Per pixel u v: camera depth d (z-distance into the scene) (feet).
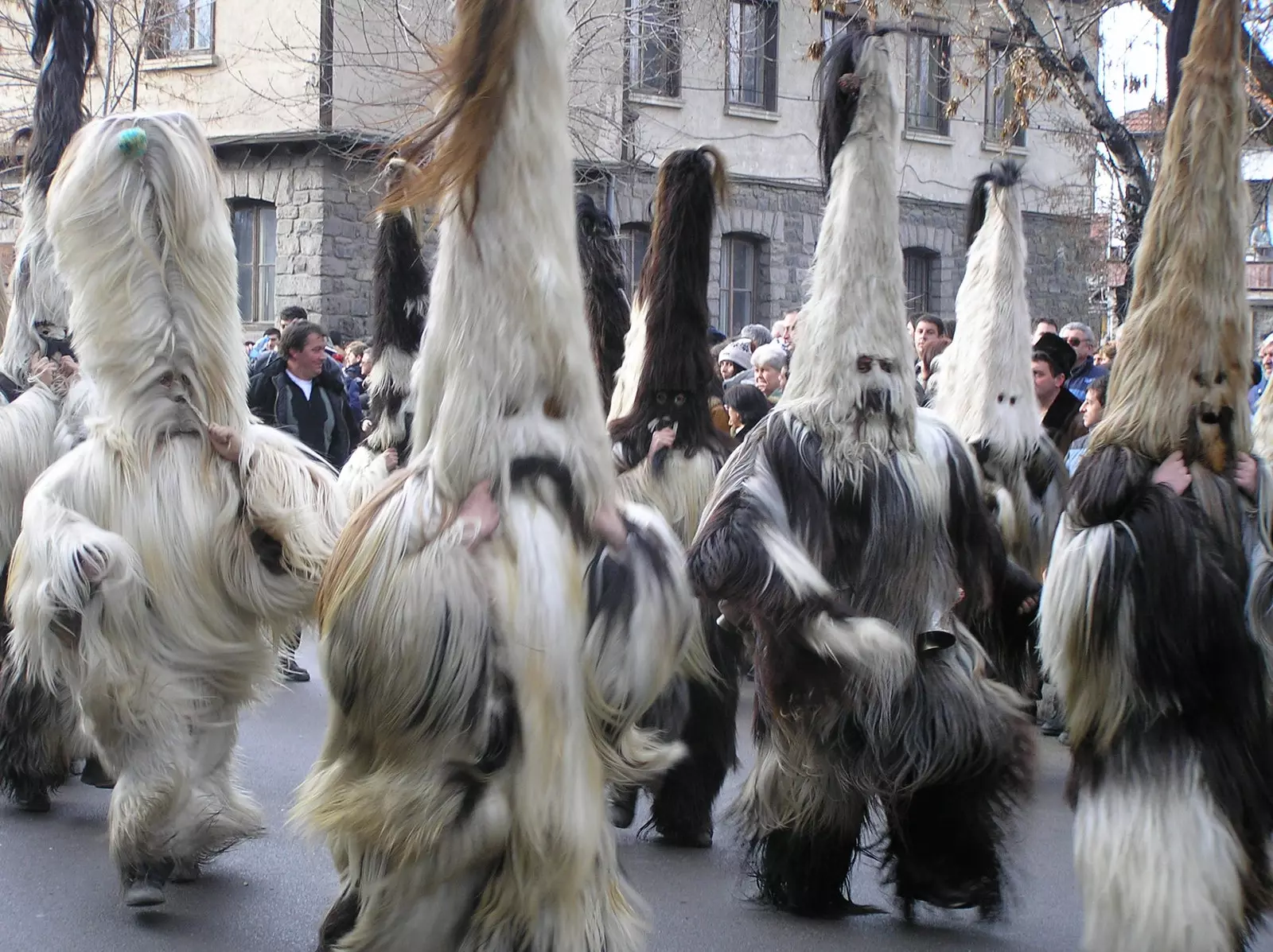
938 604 15.98
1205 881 13.52
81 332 16.76
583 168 57.06
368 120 57.98
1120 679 14.05
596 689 11.32
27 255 22.80
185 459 16.69
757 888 17.75
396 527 11.00
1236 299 14.60
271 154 66.74
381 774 11.05
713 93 70.85
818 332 16.16
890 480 15.81
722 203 21.12
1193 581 13.97
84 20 23.44
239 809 17.34
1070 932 17.15
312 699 29.25
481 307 11.03
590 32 55.01
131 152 16.40
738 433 31.09
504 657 10.85
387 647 10.78
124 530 16.39
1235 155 14.51
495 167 10.95
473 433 11.03
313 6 64.18
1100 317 77.15
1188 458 14.48
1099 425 15.02
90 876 18.69
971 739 15.64
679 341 20.86
